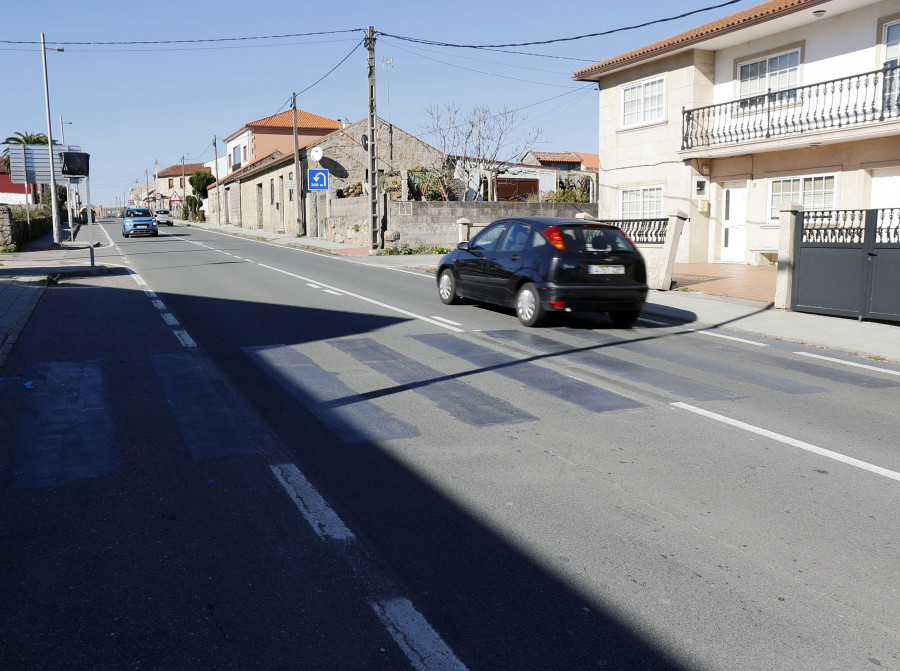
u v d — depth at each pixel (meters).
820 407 6.70
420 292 15.00
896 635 3.14
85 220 94.50
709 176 22.16
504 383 7.50
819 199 19.05
